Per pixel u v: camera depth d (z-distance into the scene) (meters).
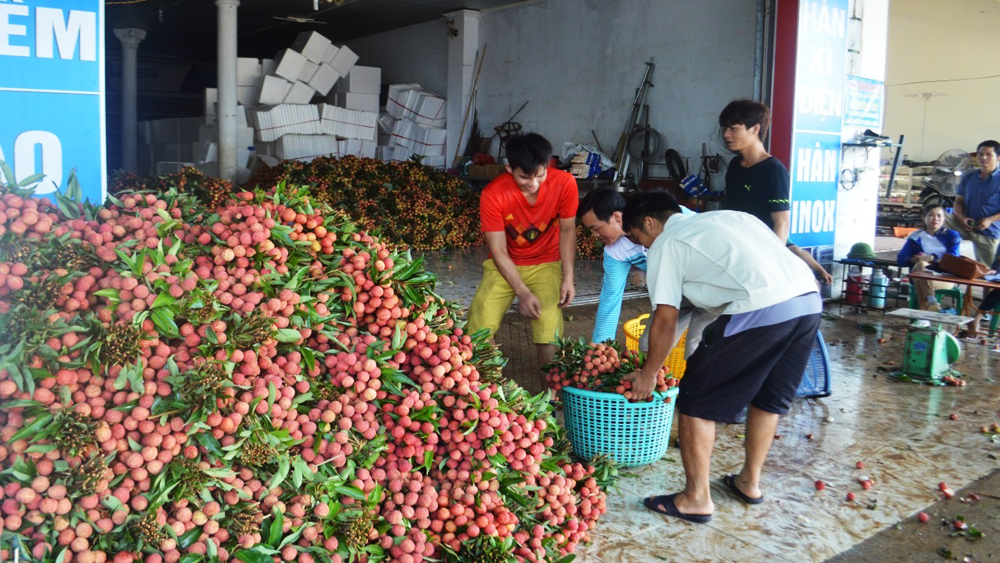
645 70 11.48
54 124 3.14
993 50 17.83
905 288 8.07
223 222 2.63
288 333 2.47
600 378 3.70
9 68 3.04
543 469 2.94
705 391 3.13
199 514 2.11
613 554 2.98
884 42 8.51
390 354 2.70
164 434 2.12
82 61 3.17
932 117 19.08
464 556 2.56
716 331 3.09
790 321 3.06
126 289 2.25
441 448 2.73
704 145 10.62
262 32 18.55
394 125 15.40
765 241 3.10
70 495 1.98
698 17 10.66
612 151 12.09
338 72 14.89
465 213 11.81
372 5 14.54
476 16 14.62
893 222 16.36
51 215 2.56
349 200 10.80
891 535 3.18
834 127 7.87
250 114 13.85
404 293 2.89
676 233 3.11
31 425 1.97
